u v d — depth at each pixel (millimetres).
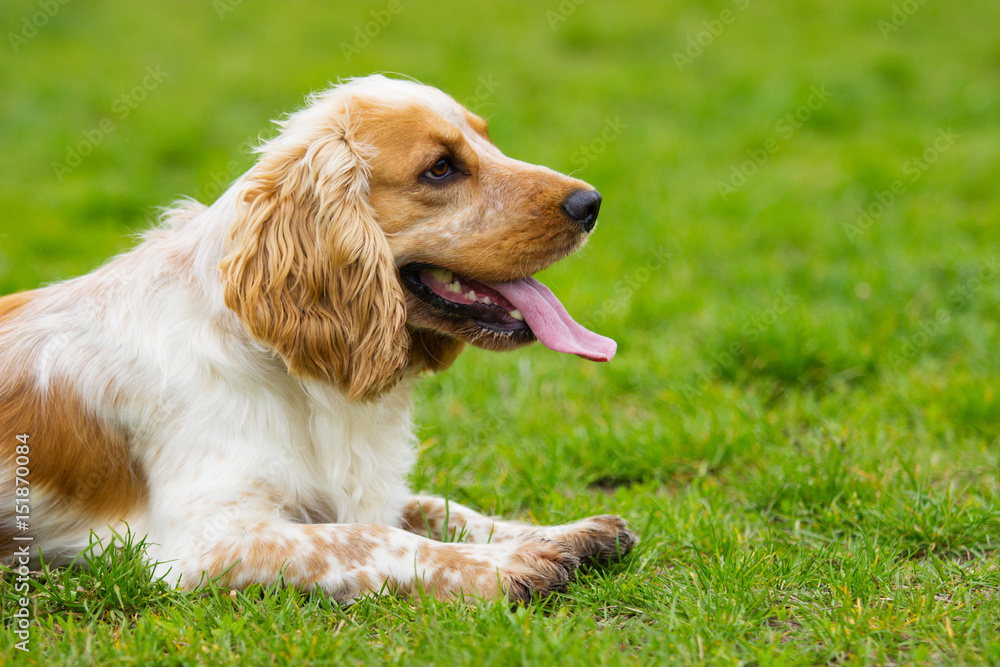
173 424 3881
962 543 4109
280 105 12320
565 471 5113
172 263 4156
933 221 8828
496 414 5824
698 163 10688
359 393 3996
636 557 3953
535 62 14000
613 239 8797
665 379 6266
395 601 3553
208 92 12547
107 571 3637
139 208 9680
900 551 3994
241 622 3295
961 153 10805
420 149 4086
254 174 4066
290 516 4020
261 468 3895
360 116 4117
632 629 3361
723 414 5598
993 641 3102
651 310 7328
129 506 3992
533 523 4543
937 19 16156
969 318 6945
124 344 3967
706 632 3238
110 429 3943
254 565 3633
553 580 3693
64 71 13133
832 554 3967
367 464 4211
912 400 5742
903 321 6875
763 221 9031
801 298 7438
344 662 3082
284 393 4062
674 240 8680
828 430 5359
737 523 4289
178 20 15711
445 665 3012
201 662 3098
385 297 3984
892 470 4801
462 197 4191
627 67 14039
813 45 14859
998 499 4316
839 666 3066
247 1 16766
